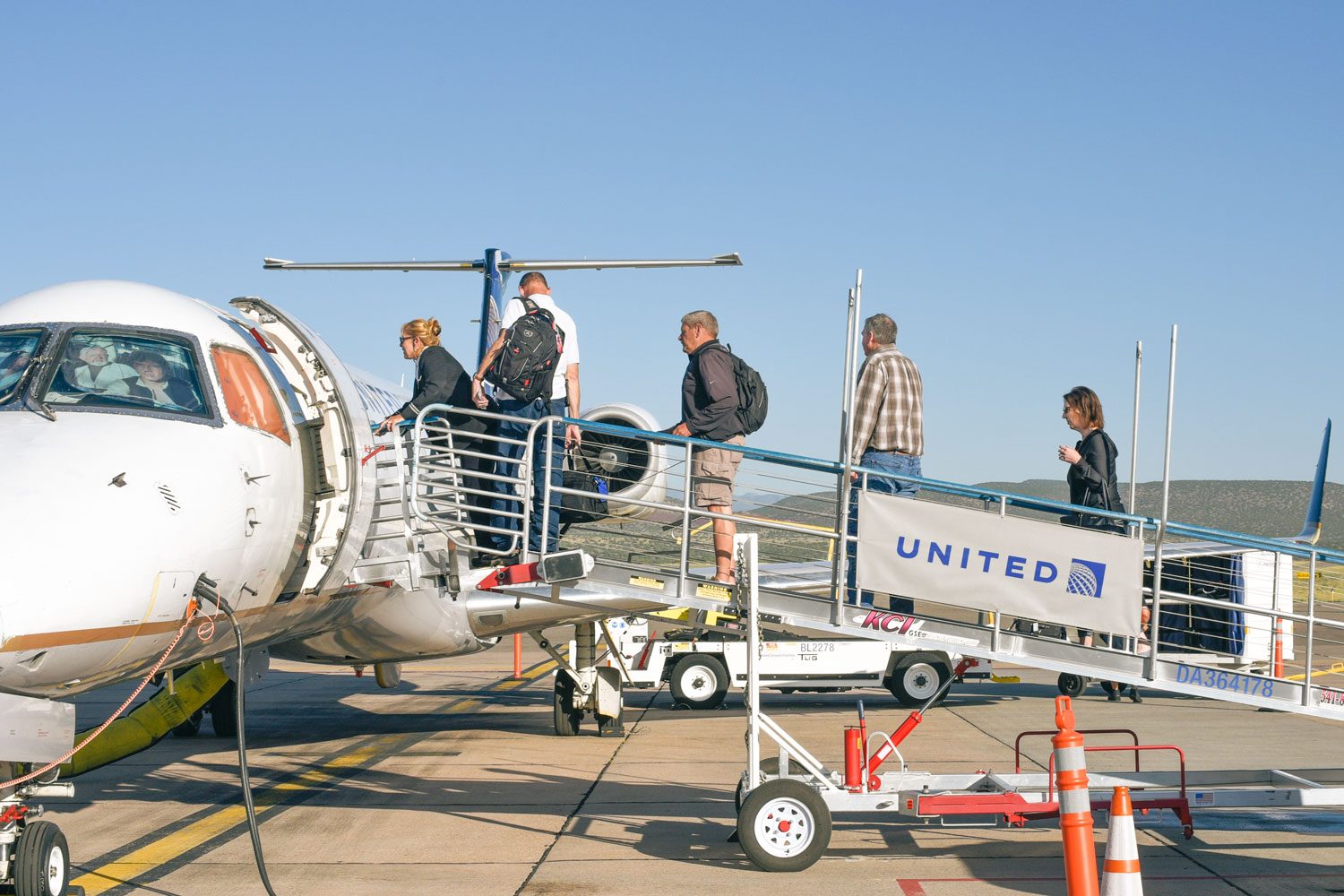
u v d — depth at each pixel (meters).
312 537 8.27
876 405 8.81
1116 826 5.66
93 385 7.00
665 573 8.17
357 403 8.73
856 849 7.89
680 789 10.16
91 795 10.03
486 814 9.08
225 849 7.95
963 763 11.55
